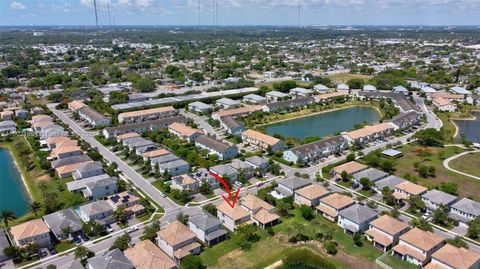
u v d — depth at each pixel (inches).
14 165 5157.5
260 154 5497.1
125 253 2992.1
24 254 3080.7
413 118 7214.6
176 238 3144.7
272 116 7800.2
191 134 5994.1
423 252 3036.4
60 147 5275.6
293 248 3284.9
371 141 6250.0
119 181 4372.5
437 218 3641.7
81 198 3991.1
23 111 7298.2
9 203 4114.2
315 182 4559.5
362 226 3499.0
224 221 3668.8
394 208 3946.9
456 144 6058.1
